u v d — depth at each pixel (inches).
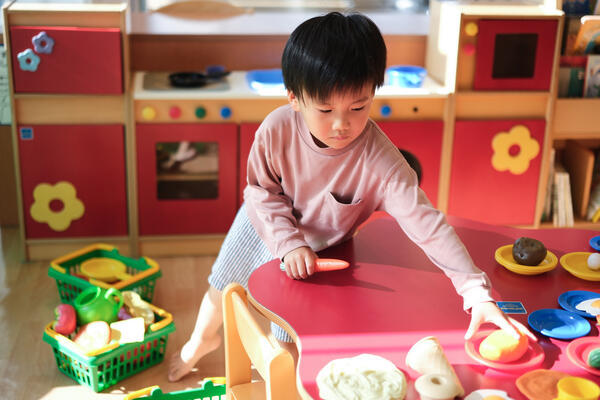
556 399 32.4
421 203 43.9
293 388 35.2
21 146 86.7
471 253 49.2
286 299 41.9
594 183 101.2
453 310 41.2
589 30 91.2
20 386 65.5
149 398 57.6
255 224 50.8
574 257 48.1
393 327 39.2
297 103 41.6
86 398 63.8
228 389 45.0
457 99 91.0
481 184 94.5
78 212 90.2
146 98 85.4
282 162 47.3
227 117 87.9
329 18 38.7
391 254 48.4
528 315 41.1
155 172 89.4
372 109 90.0
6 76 95.9
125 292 71.9
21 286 84.9
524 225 97.4
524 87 90.9
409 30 101.9
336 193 47.3
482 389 33.9
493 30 87.4
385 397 32.5
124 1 92.3
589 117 93.4
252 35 96.7
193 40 96.0
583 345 37.4
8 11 81.0
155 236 92.4
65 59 82.8
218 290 58.4
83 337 65.6
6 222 103.6
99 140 87.4
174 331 75.3
